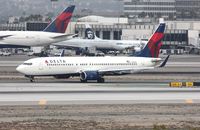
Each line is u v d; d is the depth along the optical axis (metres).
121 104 185.12
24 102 187.25
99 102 189.00
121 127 146.75
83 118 159.75
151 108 177.75
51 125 148.62
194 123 153.62
